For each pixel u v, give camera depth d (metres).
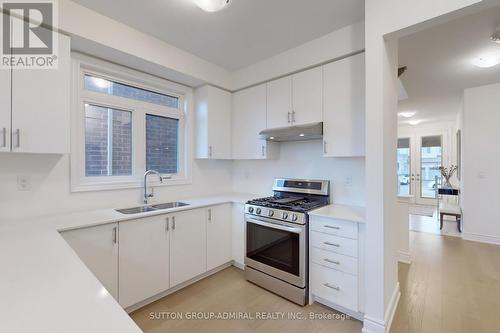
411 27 1.57
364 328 1.78
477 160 3.92
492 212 3.82
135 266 2.03
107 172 2.41
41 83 1.71
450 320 1.93
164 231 2.23
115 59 2.28
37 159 1.95
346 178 2.55
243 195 3.28
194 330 1.84
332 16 2.04
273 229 2.38
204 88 2.98
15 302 0.73
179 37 2.37
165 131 2.92
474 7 1.37
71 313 0.67
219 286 2.49
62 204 2.07
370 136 1.74
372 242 1.75
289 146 3.02
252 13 1.99
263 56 2.78
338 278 2.01
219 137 3.09
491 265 2.97
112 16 2.02
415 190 7.43
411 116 6.23
